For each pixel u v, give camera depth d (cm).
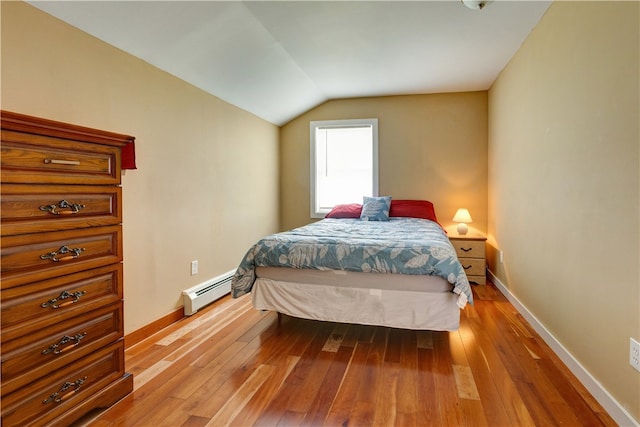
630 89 136
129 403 154
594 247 162
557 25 206
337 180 451
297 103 405
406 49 286
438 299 204
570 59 189
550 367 185
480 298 312
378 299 212
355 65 321
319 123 441
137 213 223
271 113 402
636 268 132
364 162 441
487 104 399
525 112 264
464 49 286
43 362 125
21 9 156
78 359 138
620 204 142
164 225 246
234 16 226
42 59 165
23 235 118
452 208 411
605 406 148
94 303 144
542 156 228
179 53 236
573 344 182
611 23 149
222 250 321
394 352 205
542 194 227
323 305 222
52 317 128
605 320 152
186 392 162
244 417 144
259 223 398
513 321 255
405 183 422
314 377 176
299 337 228
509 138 308
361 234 255
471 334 231
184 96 267
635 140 132
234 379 174
